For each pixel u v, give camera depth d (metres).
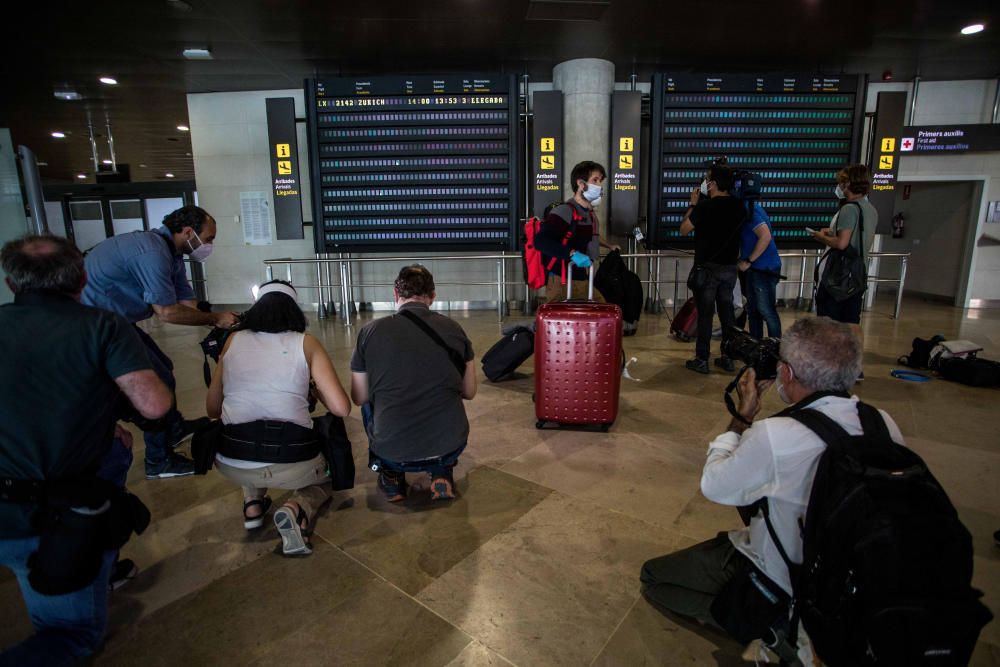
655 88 6.66
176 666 1.59
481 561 2.07
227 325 2.80
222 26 5.37
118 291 2.62
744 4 5.10
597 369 3.17
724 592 1.50
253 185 7.66
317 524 2.35
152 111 8.45
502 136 6.68
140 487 2.74
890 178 6.94
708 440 3.19
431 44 6.08
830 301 4.16
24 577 1.35
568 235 3.94
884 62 6.81
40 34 5.43
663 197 6.90
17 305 1.34
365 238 6.96
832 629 1.17
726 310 4.41
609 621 1.75
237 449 2.07
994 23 5.58
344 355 5.30
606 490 2.61
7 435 1.27
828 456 1.20
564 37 5.93
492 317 7.20
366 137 6.71
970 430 3.27
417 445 2.30
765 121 6.73
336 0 4.89
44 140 10.45
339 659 1.62
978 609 1.06
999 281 7.93
